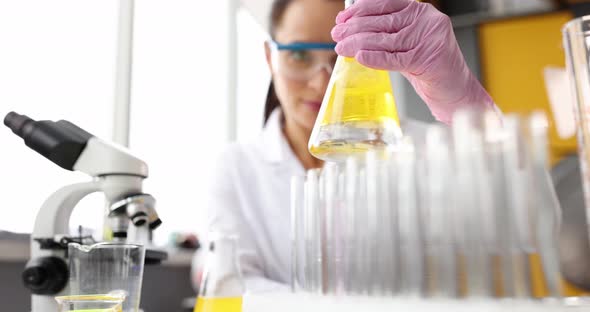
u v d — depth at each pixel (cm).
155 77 272
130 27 252
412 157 48
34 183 197
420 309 43
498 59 333
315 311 51
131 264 79
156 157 270
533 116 44
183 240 266
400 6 88
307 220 59
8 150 192
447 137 46
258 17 170
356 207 53
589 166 56
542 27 324
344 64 76
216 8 331
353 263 52
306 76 147
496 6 316
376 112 67
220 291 86
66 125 94
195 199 293
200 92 312
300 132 162
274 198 159
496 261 42
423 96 104
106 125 246
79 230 97
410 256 47
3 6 202
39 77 212
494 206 43
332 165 57
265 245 154
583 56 59
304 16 145
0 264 179
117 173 90
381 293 49
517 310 40
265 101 178
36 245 90
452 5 327
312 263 58
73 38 230
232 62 333
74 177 207
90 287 77
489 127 45
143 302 247
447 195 45
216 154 175
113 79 249
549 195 43
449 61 91
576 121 59
